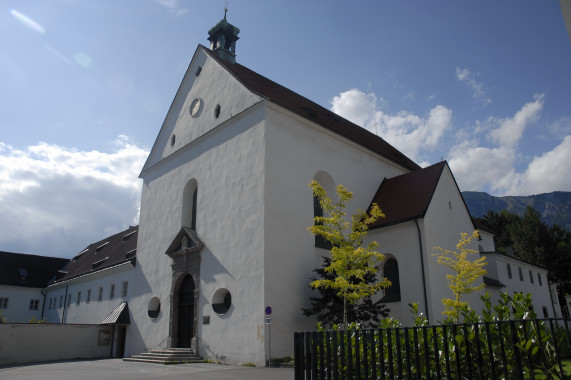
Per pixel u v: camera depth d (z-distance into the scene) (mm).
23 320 46719
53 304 44812
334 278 18594
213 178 23219
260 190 19766
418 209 21953
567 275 53438
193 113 26672
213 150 23781
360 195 25016
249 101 21969
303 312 19125
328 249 21922
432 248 21141
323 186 23766
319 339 8227
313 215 21625
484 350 6191
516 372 5402
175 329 23359
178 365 19234
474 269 18234
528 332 5895
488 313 6781
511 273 33625
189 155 25938
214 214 22391
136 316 27219
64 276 47188
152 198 28844
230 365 18516
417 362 6340
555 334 5242
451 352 6582
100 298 33625
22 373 17969
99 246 45406
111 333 30062
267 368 16641
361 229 19188
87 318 35125
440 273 21078
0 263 49688
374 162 27031
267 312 17797
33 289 48188
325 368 8180
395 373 7199
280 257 19250
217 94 24812
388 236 22500
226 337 19578
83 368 19781
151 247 27547
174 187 26719
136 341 26484
